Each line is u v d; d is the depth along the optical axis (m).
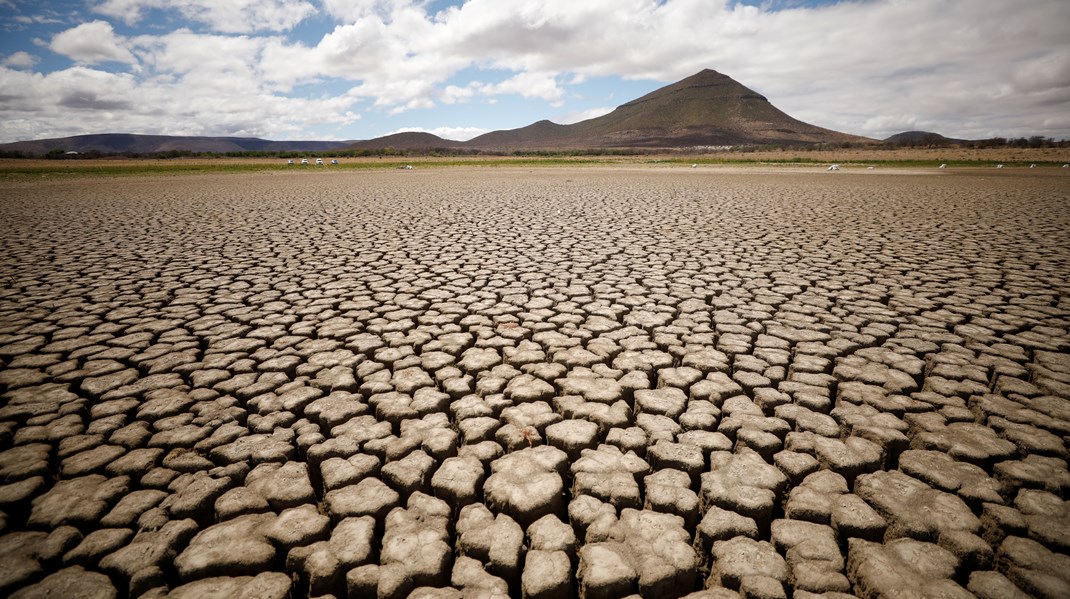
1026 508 2.08
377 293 5.11
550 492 2.16
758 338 3.87
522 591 1.76
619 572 1.76
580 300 4.82
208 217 10.49
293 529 1.96
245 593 1.69
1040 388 3.16
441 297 4.94
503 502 2.12
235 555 1.84
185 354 3.62
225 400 2.98
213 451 2.47
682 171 31.97
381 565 1.81
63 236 8.20
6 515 2.06
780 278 5.56
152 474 2.30
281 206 12.52
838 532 2.00
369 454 2.47
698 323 4.26
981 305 4.61
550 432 2.62
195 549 1.87
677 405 2.89
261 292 5.14
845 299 4.81
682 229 8.76
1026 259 6.37
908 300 4.76
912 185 18.28
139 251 7.04
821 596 1.67
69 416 2.80
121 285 5.37
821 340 3.84
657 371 3.35
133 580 1.73
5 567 1.77
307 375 3.35
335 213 11.11
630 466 2.36
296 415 2.88
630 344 3.79
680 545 1.87
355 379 3.30
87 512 2.04
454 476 2.27
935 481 2.25
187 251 7.05
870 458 2.38
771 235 8.13
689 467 2.35
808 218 9.97
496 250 7.09
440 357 3.59
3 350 3.64
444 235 8.27
